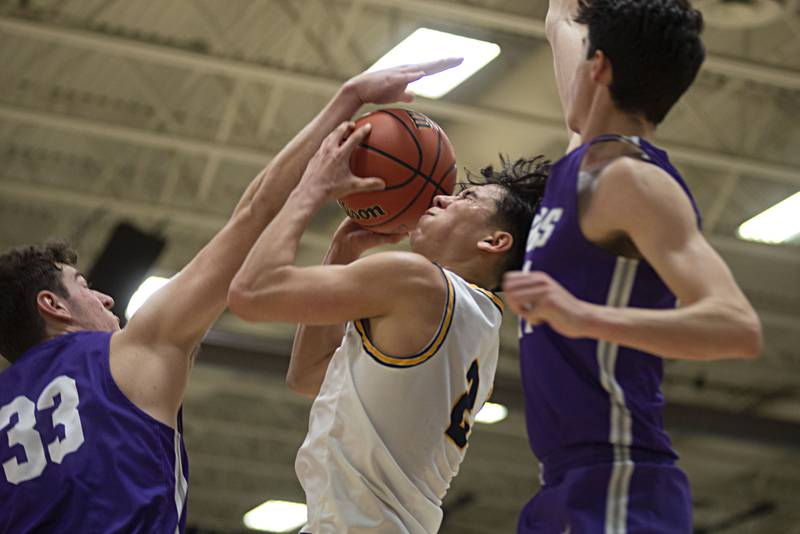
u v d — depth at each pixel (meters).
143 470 3.96
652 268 3.03
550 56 13.55
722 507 24.39
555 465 3.09
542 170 4.08
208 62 13.30
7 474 3.98
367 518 3.57
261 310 3.56
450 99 14.35
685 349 2.70
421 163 4.02
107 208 16.06
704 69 13.16
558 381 3.09
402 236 4.21
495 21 12.52
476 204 3.96
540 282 2.67
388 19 13.11
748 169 14.47
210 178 15.24
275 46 13.54
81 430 3.97
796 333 18.80
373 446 3.58
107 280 13.40
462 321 3.66
